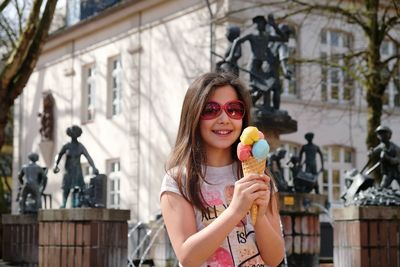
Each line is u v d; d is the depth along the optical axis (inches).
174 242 108.1
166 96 939.3
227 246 109.7
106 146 1058.7
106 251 430.6
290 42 881.5
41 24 566.9
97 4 1130.0
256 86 510.6
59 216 435.2
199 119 115.1
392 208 382.9
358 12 655.1
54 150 1182.9
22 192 556.1
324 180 907.4
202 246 103.0
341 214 392.2
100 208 430.0
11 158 1481.3
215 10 835.4
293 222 486.6
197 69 874.1
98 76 1090.7
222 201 112.0
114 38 1053.2
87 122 1108.5
